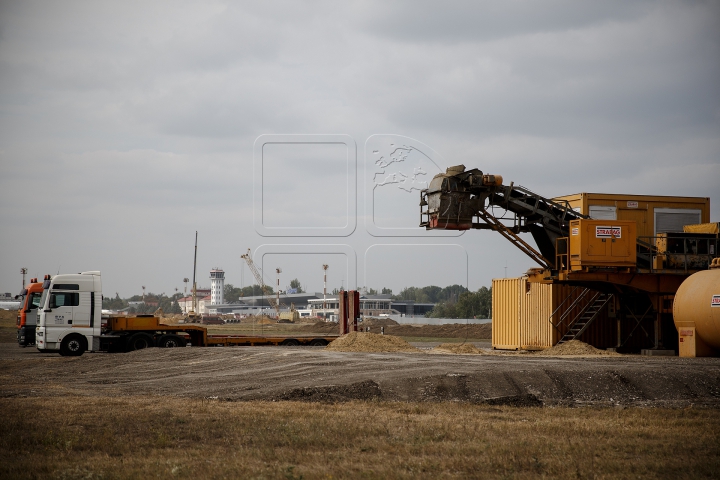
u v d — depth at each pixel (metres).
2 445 10.02
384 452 9.84
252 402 14.67
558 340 29.88
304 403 14.48
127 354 27.47
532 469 8.91
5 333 54.41
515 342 32.75
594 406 14.72
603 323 30.41
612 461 9.31
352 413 13.12
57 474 8.42
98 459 9.30
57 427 11.34
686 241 27.59
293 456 9.50
